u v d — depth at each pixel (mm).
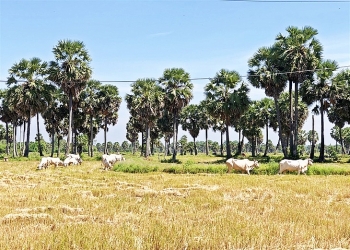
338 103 42000
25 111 43438
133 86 51906
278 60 38938
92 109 53531
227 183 17312
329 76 39250
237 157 54219
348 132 83188
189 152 105438
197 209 10219
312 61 37312
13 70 41688
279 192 14266
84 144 79812
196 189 15000
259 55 40156
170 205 10812
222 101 43281
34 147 96312
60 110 53500
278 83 37969
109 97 54250
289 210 9883
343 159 45344
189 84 45781
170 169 25875
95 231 7016
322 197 13086
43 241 6344
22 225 8016
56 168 29062
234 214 9328
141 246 6215
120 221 8430
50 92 43656
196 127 76625
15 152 55438
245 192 14266
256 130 60094
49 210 9969
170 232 7023
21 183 17844
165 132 73438
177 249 6344
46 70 42312
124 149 134500
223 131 71375
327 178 20250
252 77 39781
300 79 37812
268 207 10594
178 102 44969
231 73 43688
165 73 45750
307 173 23844
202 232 7160
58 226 7766
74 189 14859
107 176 21812
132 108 59781
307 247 6535
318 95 39781
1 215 9117
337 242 6848
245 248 6406
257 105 57656
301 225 8008
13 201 11500
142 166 26344
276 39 39219
